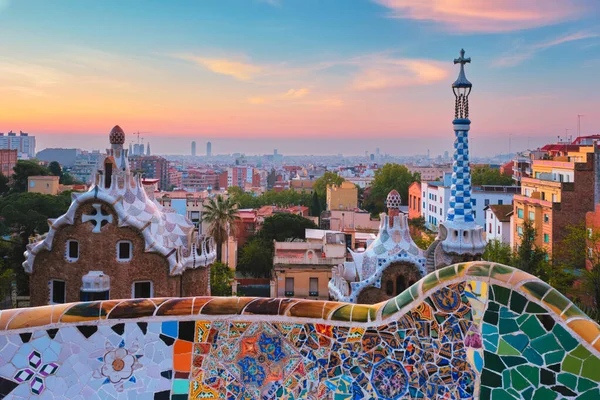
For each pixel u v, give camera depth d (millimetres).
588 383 5703
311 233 73125
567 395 5766
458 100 25641
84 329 6285
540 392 5852
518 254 46656
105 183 26781
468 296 6152
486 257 48031
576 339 5754
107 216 26188
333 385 6328
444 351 6195
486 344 6074
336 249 59250
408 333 6277
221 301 6488
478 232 25578
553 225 58906
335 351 6359
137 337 6336
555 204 58844
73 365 6242
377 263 27312
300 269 55969
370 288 27109
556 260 54500
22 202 65625
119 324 6320
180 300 6484
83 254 26203
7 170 128125
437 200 97812
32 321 6219
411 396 6223
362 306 6492
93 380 6258
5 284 45094
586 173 58406
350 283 28641
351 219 89750
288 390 6344
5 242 57969
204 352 6371
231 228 61594
